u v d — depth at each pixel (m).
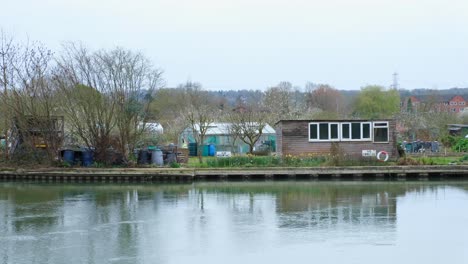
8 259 16.23
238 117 55.84
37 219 21.91
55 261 16.03
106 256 16.56
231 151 51.78
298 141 39.09
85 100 37.34
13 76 37.56
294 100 94.38
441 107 88.62
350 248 17.25
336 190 30.12
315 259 16.09
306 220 21.48
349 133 38.78
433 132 60.97
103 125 37.66
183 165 37.81
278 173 35.28
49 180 35.50
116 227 20.45
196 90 103.12
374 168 35.09
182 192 29.81
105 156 37.38
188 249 17.31
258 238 18.61
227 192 29.66
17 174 35.94
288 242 18.05
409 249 17.09
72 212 23.47
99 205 25.36
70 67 39.34
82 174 35.25
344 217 22.05
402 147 42.75
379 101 97.25
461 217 21.95
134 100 38.84
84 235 19.17
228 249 17.27
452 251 16.88
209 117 61.03
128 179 35.00
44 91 37.44
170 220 21.70
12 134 37.75
